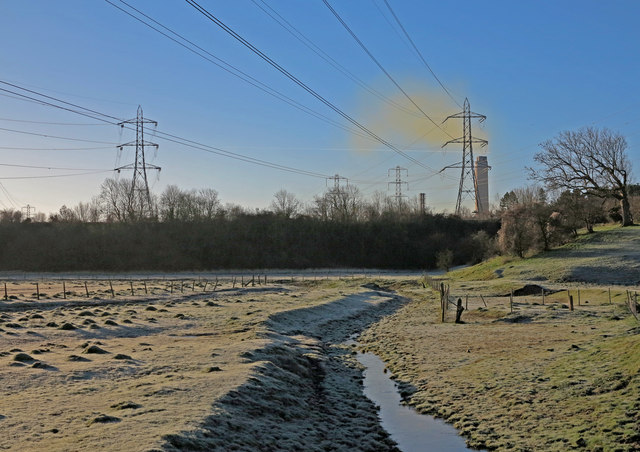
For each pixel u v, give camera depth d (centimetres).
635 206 12412
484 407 2056
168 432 1483
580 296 5944
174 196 16888
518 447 1658
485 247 12194
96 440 1419
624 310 4344
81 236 14812
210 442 1495
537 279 7950
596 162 10644
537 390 2133
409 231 16362
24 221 16100
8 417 1623
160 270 13738
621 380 1991
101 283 9888
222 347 2902
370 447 1733
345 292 7544
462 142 10588
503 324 4116
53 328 3678
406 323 4609
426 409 2120
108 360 2527
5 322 3909
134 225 15538
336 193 17850
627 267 7769
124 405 1745
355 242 15950
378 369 2925
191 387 2006
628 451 1507
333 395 2342
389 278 10962
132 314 4588
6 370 2269
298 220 16888
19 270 13425
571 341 3016
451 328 4072
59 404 1786
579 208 10825
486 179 17488
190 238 15275
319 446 1712
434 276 11250
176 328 3844
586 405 1877
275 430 1752
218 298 6638
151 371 2328
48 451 1338
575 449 1585
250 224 16275
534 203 10612
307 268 14538
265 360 2627
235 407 1830
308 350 3281
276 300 6197
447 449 1712
